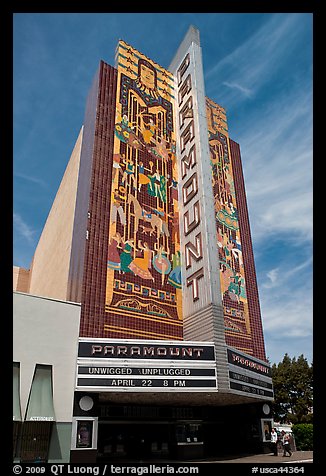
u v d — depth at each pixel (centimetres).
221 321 2712
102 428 2730
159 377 2319
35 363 2216
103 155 3188
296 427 3775
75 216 3294
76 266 2920
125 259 2944
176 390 2308
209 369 2422
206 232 3061
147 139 3584
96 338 2364
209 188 3284
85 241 2806
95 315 2598
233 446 3203
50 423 2159
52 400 2188
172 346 2428
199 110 3650
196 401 2850
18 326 2238
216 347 2533
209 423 3244
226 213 4162
